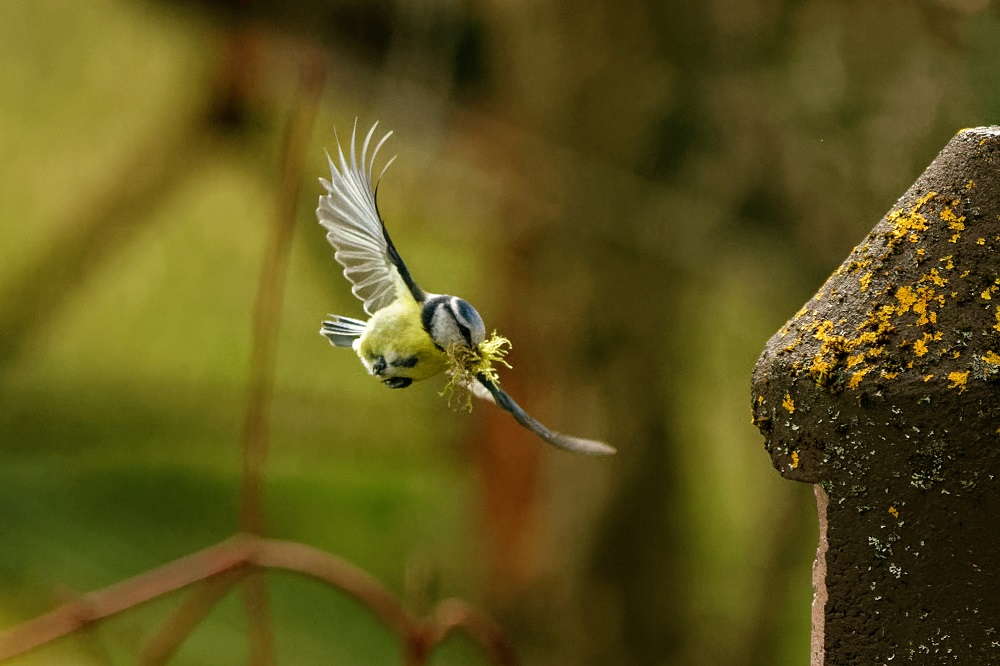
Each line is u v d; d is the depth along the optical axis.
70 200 16.20
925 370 2.45
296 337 17.08
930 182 2.65
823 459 2.57
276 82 11.77
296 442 17.20
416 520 15.44
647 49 11.41
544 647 13.33
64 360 17.14
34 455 16.28
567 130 11.77
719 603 13.78
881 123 10.05
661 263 12.66
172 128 12.71
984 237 2.53
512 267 12.98
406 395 16.58
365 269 4.81
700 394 14.62
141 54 15.42
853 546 2.54
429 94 11.58
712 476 14.80
